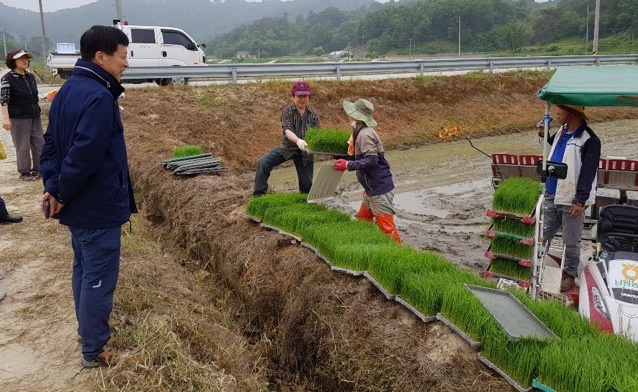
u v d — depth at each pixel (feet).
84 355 12.50
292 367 16.16
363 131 18.88
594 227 23.53
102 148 10.67
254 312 18.39
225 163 40.75
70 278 17.69
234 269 19.79
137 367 12.27
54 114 11.23
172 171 28.60
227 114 46.03
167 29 65.72
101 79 11.13
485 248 24.94
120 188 11.73
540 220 17.11
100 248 11.67
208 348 14.26
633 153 44.57
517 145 50.14
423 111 55.98
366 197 20.83
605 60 83.30
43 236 21.70
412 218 29.32
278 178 38.45
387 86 57.16
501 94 63.00
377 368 13.19
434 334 13.10
